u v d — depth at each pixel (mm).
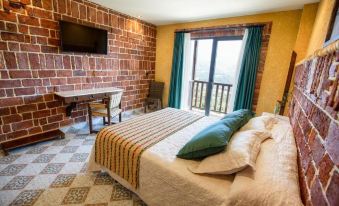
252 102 3373
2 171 1957
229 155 1148
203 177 1180
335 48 793
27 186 1738
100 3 3068
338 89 696
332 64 841
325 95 871
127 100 4199
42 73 2609
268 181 955
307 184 879
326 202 613
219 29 3605
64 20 2676
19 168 2021
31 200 1568
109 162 1709
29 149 2453
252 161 1099
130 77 4125
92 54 3221
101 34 3213
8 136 2412
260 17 3131
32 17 2391
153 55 4633
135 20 3918
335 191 560
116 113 3240
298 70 2219
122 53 3797
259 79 3283
